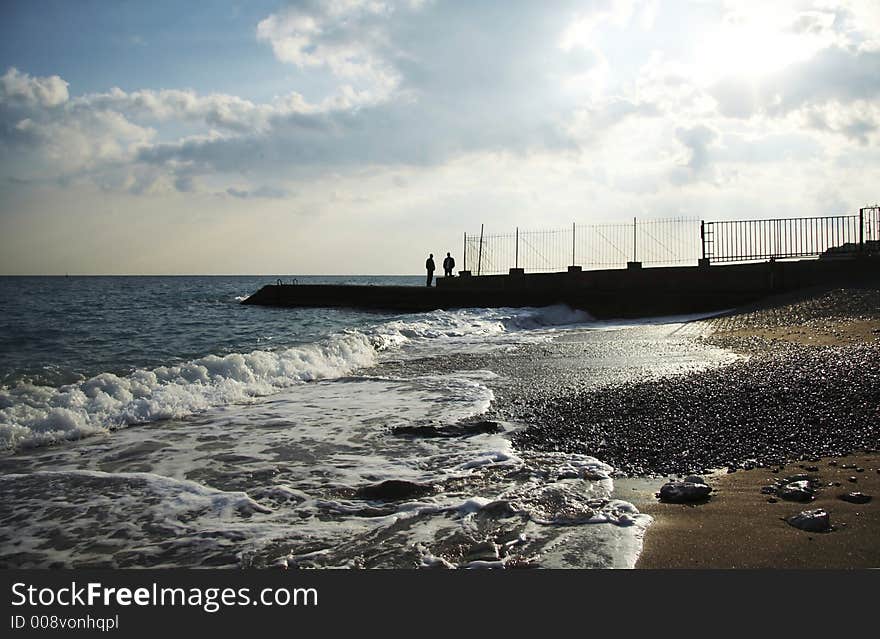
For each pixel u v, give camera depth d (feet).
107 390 26.81
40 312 87.76
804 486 14.34
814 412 21.43
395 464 18.01
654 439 19.72
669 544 11.86
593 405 25.03
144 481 16.76
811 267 69.46
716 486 15.21
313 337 54.44
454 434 21.50
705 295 73.97
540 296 82.53
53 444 20.75
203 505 14.96
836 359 31.19
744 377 28.50
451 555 11.87
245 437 21.49
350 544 12.54
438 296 91.66
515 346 48.44
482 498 14.89
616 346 46.11
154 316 84.38
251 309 103.04
